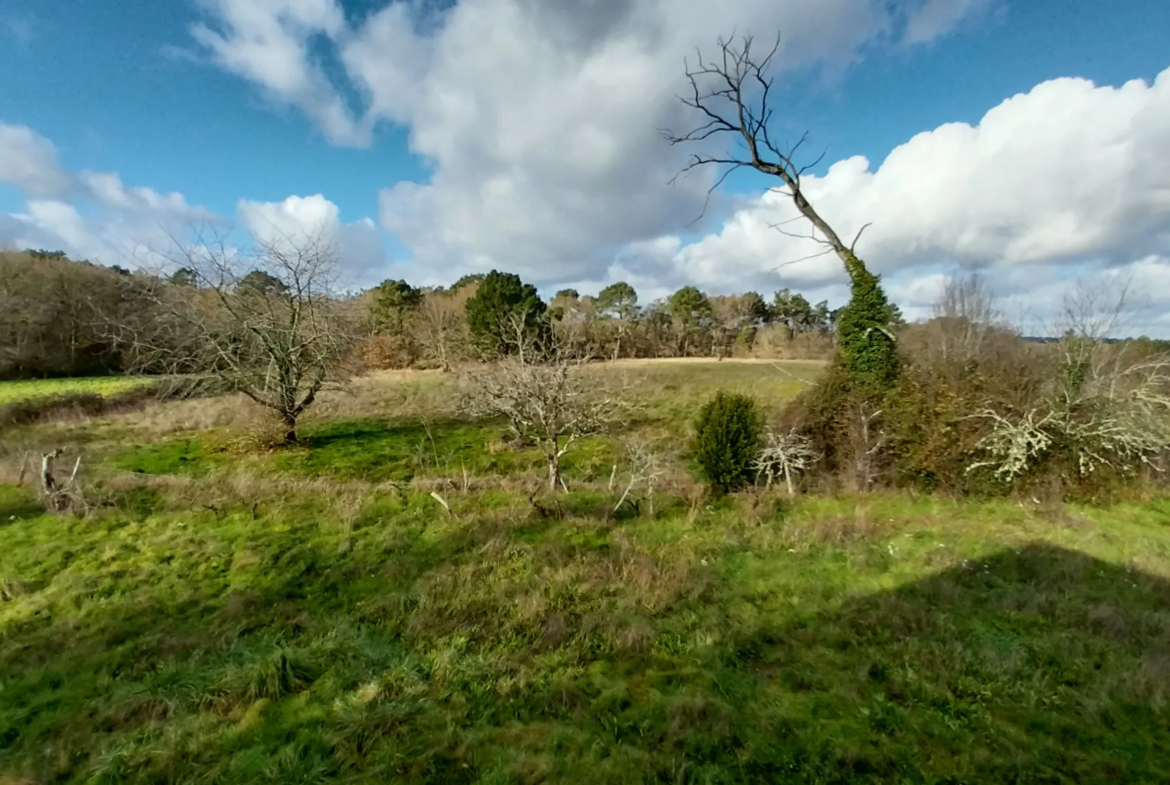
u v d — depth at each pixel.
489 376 14.40
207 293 15.80
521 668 4.69
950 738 3.87
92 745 3.84
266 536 7.86
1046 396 10.13
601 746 3.80
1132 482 10.01
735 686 4.50
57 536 7.76
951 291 15.59
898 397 11.25
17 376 29.45
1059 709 4.19
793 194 12.91
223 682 4.49
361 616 5.69
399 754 3.73
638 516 8.85
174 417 19.31
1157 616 5.49
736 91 12.83
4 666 4.86
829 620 5.54
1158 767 3.61
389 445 16.00
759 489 10.47
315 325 15.84
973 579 6.46
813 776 3.54
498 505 9.40
